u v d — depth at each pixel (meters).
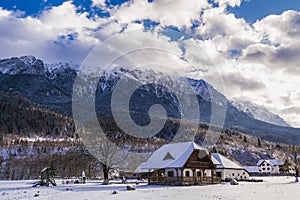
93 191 31.33
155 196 25.81
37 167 73.38
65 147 86.00
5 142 95.00
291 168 115.62
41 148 87.62
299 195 27.20
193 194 27.69
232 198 24.28
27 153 84.88
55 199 23.67
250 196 26.02
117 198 24.30
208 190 32.94
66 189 33.97
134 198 24.28
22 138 104.69
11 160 78.44
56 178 61.81
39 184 42.81
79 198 24.39
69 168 63.62
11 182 53.78
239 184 47.78
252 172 102.69
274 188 37.25
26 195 27.06
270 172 106.12
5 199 23.72
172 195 26.72
